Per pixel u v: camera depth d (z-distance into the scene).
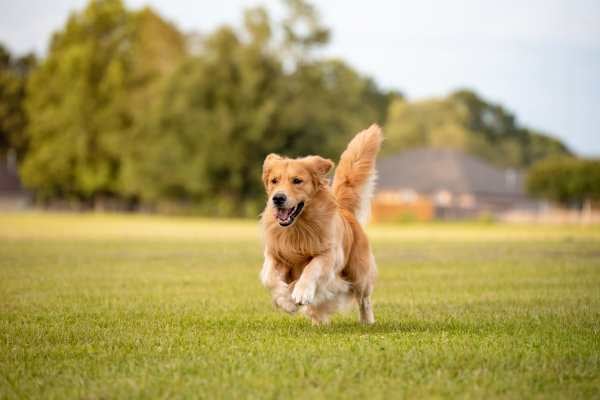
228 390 4.35
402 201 64.25
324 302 7.25
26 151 73.50
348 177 8.10
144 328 6.73
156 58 58.09
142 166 51.72
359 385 4.46
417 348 5.56
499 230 34.59
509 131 95.56
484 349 5.53
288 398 4.18
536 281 11.30
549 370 4.86
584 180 55.44
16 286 10.27
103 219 44.06
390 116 84.56
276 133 50.12
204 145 48.94
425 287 10.58
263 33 49.78
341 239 7.21
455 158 67.81
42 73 62.53
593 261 15.14
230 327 6.88
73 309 8.05
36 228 29.55
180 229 30.89
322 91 51.38
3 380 4.67
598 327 6.77
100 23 61.06
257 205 51.16
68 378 4.69
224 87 49.12
